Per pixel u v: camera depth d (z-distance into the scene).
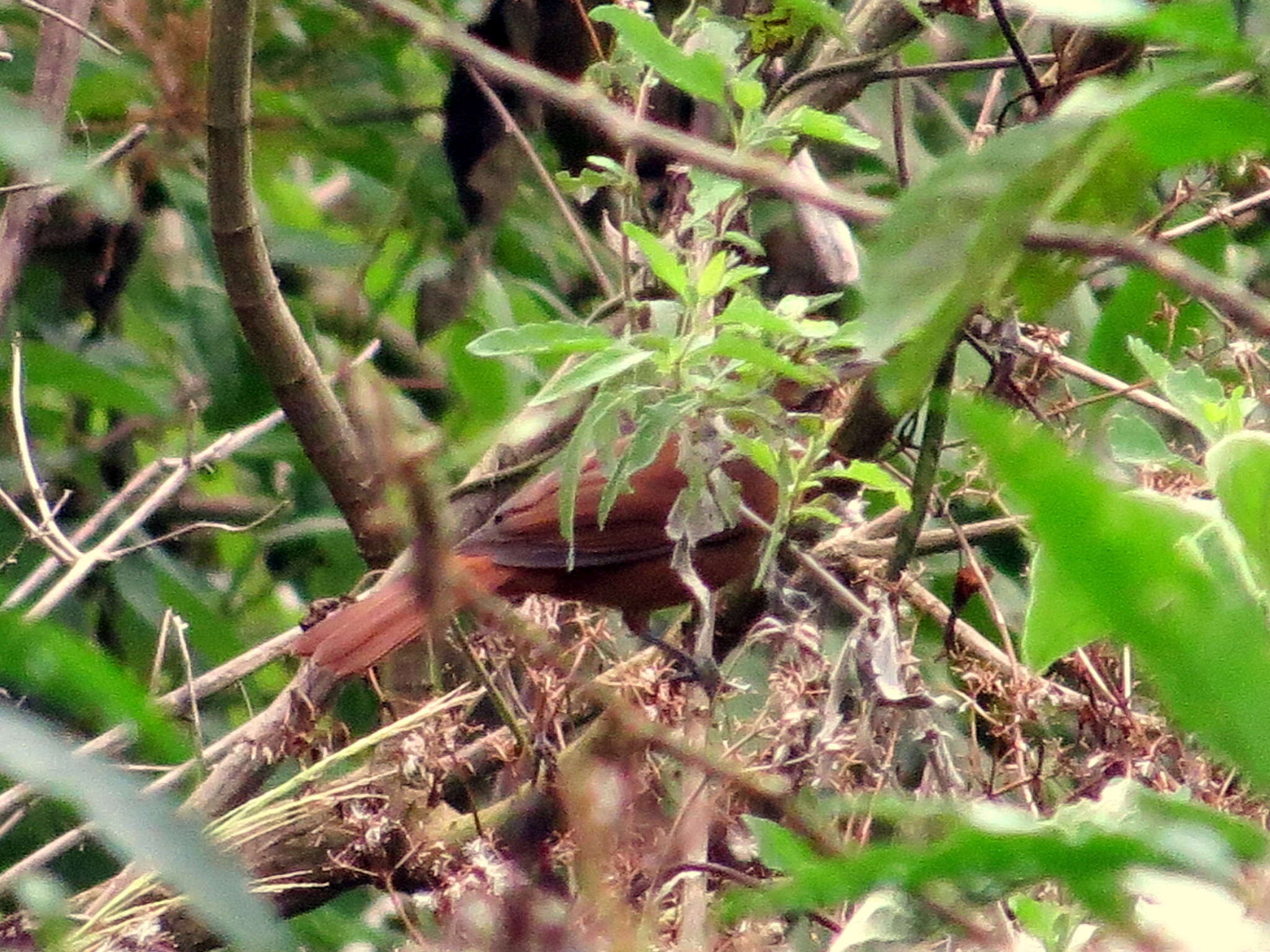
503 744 6.57
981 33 10.09
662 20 9.17
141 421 9.45
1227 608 1.93
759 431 5.88
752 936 5.59
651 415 5.23
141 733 2.59
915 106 10.09
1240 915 2.44
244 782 6.80
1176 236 6.94
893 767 6.47
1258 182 7.45
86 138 7.79
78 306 9.29
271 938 2.06
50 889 2.96
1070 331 8.40
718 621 7.50
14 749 2.10
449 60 9.26
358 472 7.11
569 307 9.72
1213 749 2.01
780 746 6.16
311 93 9.30
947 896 3.53
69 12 7.26
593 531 7.24
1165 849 2.19
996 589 8.12
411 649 7.46
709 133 7.36
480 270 8.20
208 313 9.09
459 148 8.12
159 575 8.64
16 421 7.39
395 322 9.97
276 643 7.18
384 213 9.82
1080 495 1.85
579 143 8.15
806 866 2.37
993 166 2.18
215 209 6.54
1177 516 2.78
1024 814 2.71
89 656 2.26
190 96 7.76
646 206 7.32
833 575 7.03
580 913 4.68
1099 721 6.26
